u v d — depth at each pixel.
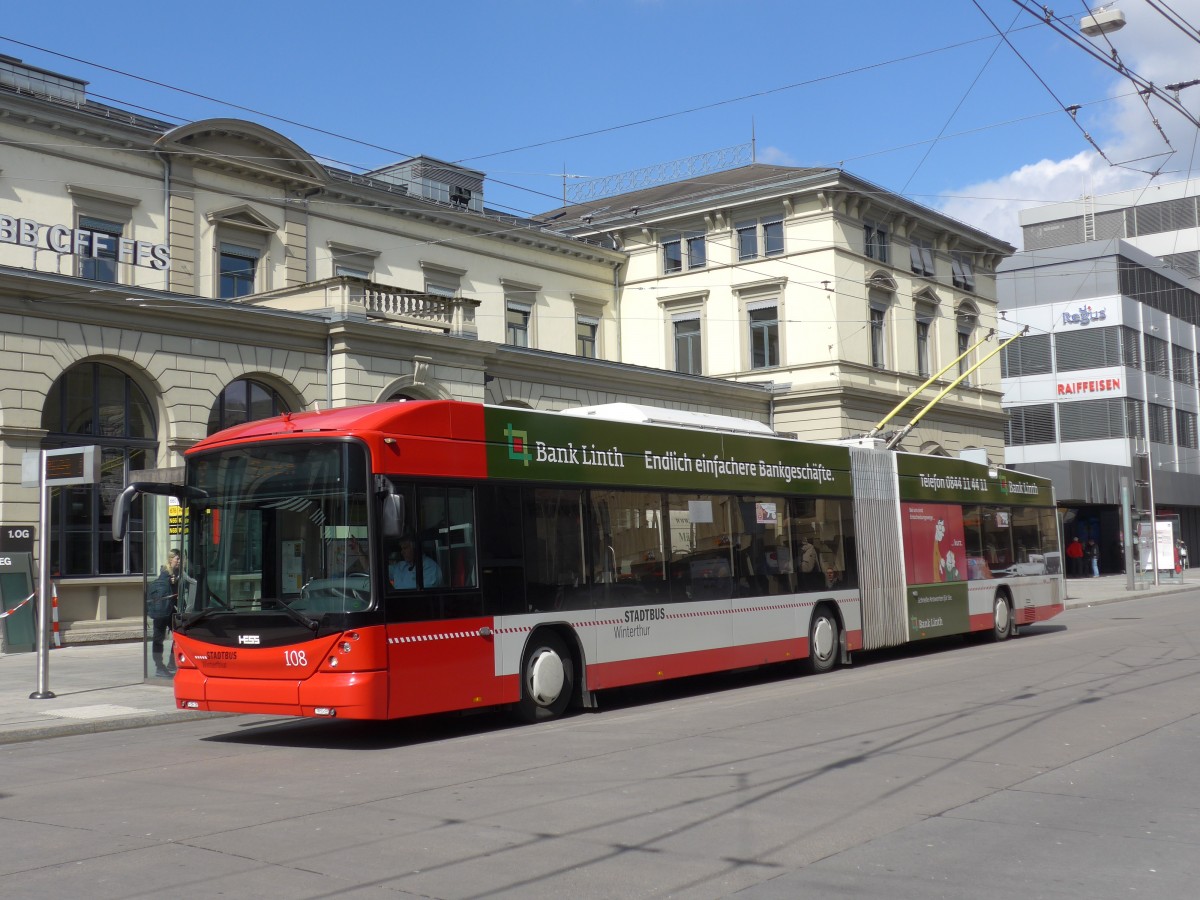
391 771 9.95
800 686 15.78
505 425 12.99
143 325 23.83
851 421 40.31
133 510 24.38
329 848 7.04
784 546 17.12
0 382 21.73
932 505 21.11
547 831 7.42
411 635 11.46
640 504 14.67
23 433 22.02
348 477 11.34
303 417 12.11
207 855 6.91
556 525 13.41
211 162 29.41
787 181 40.19
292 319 25.88
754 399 40.41
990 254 49.59
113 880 6.38
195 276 28.94
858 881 6.26
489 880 6.29
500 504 12.74
